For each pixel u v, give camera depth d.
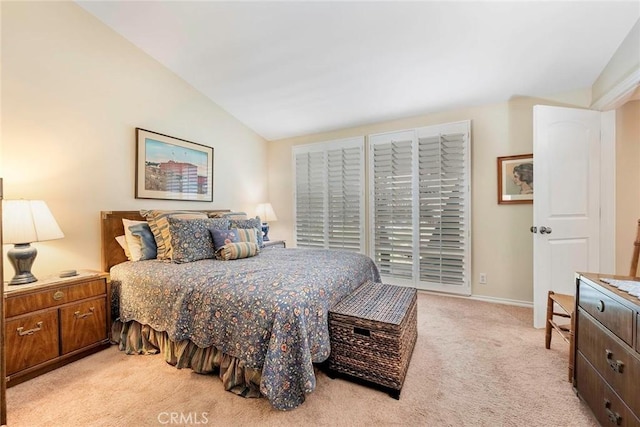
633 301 1.11
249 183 4.23
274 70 2.93
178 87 3.17
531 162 2.96
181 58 2.88
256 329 1.55
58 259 2.28
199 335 1.77
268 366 1.44
